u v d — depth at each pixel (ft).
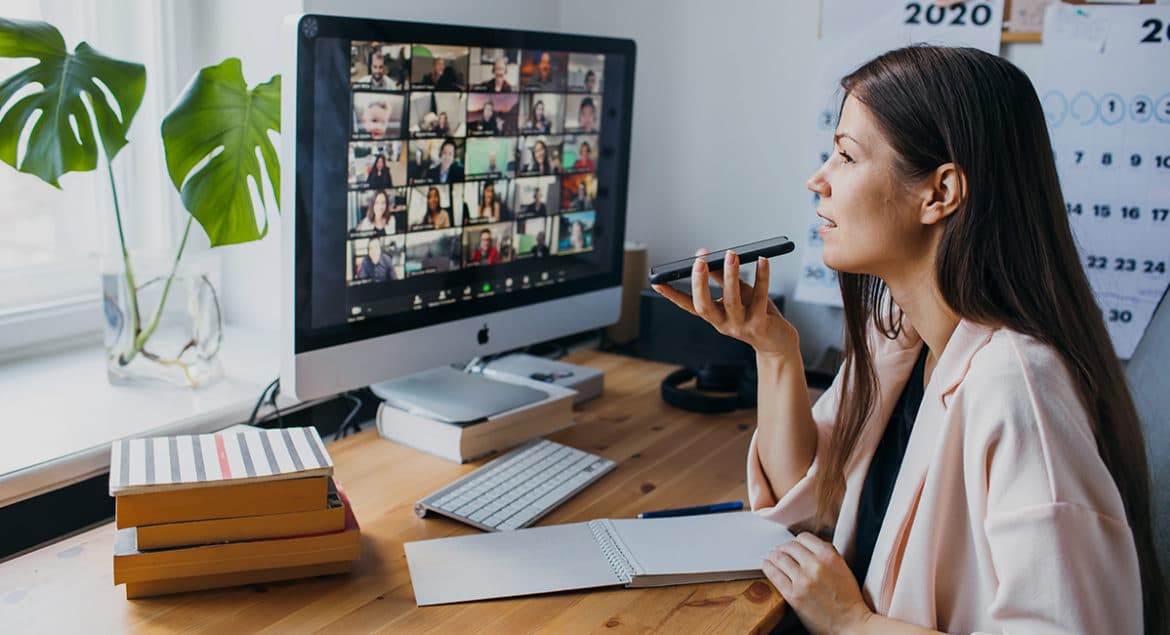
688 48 6.20
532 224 4.76
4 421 4.08
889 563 3.20
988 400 2.85
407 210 4.12
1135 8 4.92
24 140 4.88
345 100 3.76
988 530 2.78
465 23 5.65
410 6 5.26
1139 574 2.77
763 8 5.88
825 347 6.07
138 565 3.02
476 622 3.02
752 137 6.07
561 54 4.68
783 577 3.31
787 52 5.84
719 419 5.05
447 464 4.27
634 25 6.36
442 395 4.58
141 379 4.59
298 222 3.70
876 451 3.68
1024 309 2.94
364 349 4.07
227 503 3.10
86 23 5.05
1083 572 2.65
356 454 4.36
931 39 5.37
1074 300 2.98
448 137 4.22
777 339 3.76
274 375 4.85
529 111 4.59
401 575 3.30
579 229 5.04
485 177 4.45
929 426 3.13
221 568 3.12
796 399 3.84
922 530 3.04
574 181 4.94
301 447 3.39
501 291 4.67
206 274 4.57
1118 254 5.17
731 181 6.20
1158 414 4.68
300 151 3.64
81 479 3.81
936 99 2.96
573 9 6.53
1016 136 2.93
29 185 4.99
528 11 6.20
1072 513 2.66
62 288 5.17
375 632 2.94
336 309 3.92
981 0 5.21
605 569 3.37
